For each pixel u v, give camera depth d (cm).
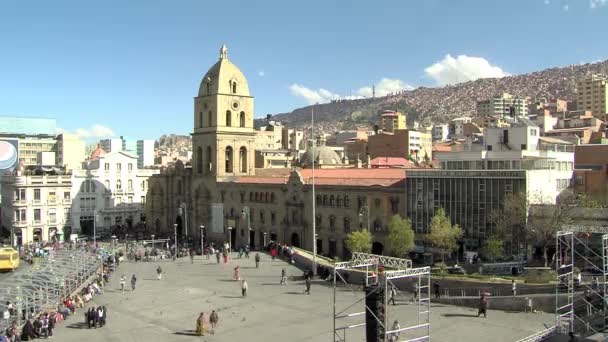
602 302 5362
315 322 5731
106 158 16950
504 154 9719
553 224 7494
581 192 9475
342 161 17888
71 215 16062
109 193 16962
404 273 4125
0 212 17075
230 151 14762
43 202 15475
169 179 16300
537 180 8738
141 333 5562
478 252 8856
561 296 5653
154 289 7581
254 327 5641
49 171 16075
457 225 8731
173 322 5925
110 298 7106
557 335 4994
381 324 3781
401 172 11262
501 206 8675
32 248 12644
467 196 9050
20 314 5853
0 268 9812
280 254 10062
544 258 7669
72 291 7338
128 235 15762
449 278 6500
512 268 7069
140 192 17762
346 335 5259
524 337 5031
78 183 16300
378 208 10438
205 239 14712
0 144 18700
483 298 5681
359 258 4647
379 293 3788
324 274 7919
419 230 9675
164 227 16488
